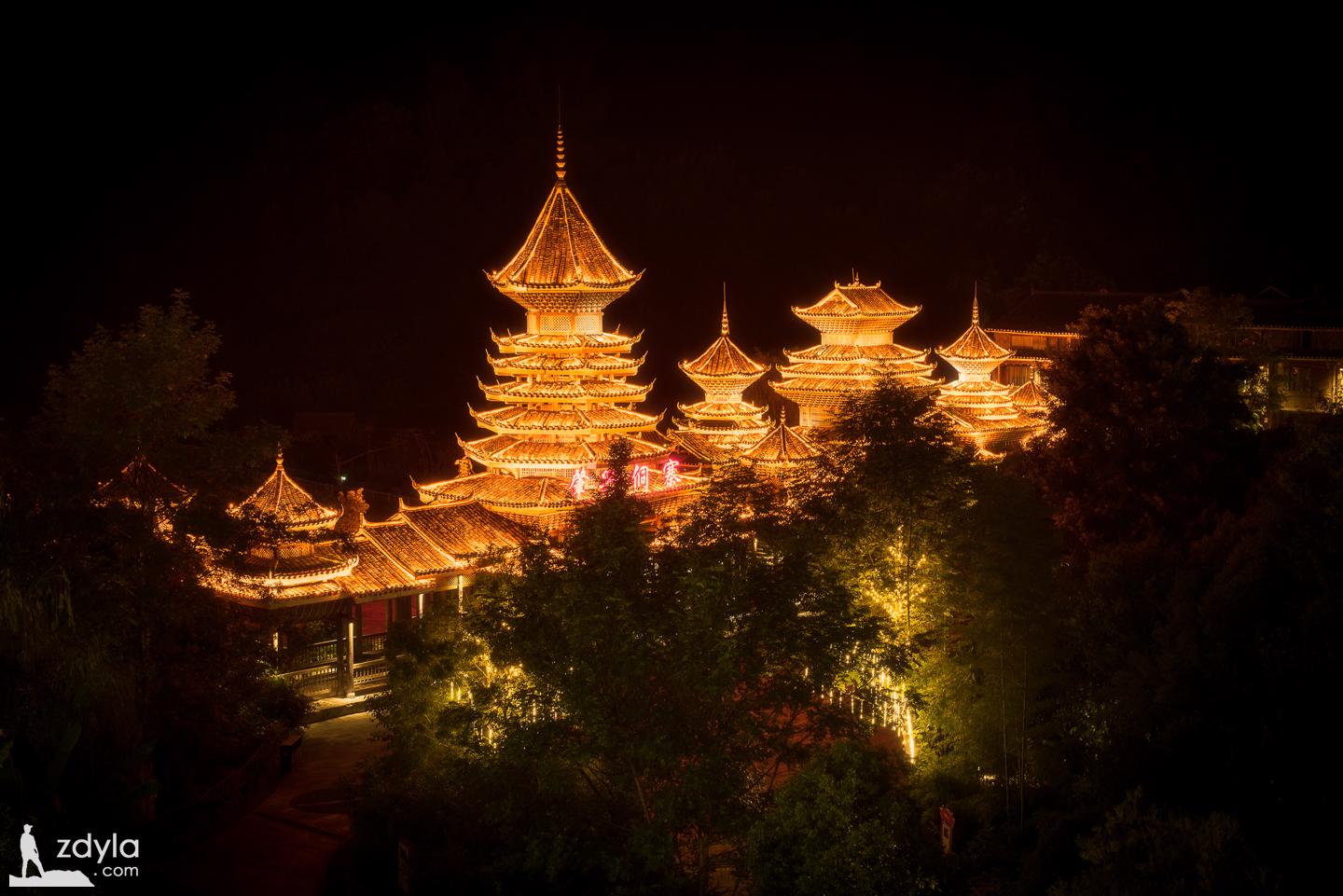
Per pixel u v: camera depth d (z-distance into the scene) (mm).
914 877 26969
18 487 31562
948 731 32750
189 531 34250
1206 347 49156
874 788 27719
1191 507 43094
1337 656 25688
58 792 27203
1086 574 36062
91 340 35844
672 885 26016
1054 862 27781
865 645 28578
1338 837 23734
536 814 27578
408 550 44406
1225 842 21750
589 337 49562
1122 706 28906
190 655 34438
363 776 32719
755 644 26219
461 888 27531
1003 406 71250
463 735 27797
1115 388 46375
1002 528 32812
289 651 41625
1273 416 73000
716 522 28656
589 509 29250
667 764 25734
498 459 48625
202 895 29375
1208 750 26453
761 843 25812
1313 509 29078
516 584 28469
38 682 28125
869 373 63812
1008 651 31734
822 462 35656
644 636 26219
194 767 34500
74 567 30656
